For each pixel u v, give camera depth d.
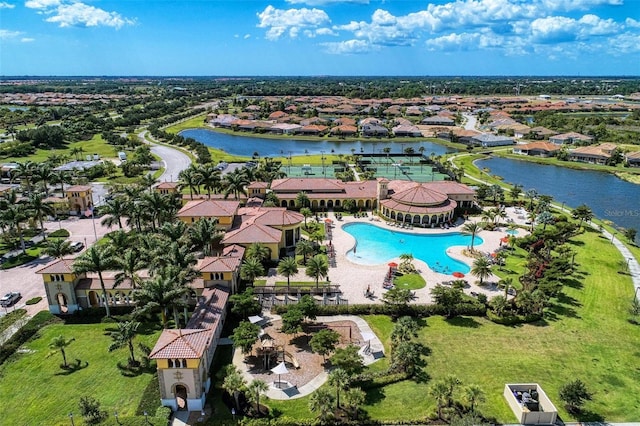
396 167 166.88
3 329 64.12
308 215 109.88
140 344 57.16
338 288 76.44
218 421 47.44
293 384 53.09
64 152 197.50
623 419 48.12
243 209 106.56
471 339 62.62
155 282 58.75
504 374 55.03
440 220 110.69
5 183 148.38
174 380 48.47
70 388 52.62
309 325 65.88
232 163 175.50
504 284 73.19
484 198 128.38
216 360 57.34
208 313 60.88
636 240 104.75
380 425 46.88
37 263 87.25
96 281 70.25
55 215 112.94
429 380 53.84
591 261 89.31
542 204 115.88
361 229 107.69
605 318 68.62
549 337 63.28
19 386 53.00
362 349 60.06
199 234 77.69
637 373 55.69
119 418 47.06
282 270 72.81
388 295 68.31
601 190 152.25
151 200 93.06
